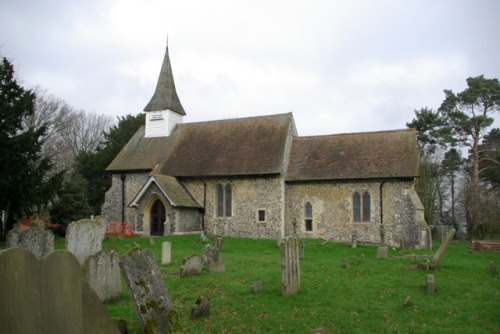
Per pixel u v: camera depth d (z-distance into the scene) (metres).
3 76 25.23
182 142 33.88
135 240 25.20
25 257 4.89
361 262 17.41
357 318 9.88
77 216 29.25
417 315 10.17
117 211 32.62
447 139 42.22
